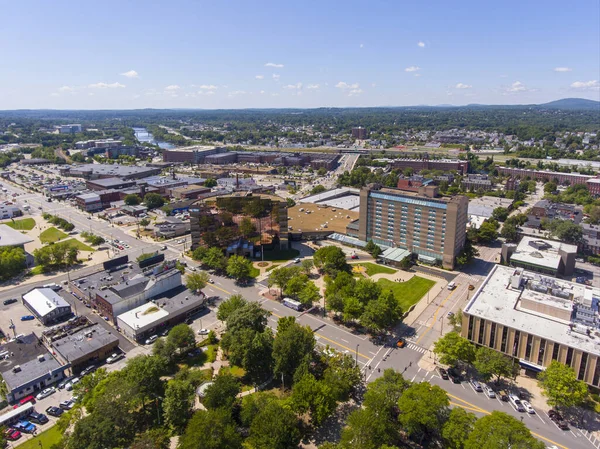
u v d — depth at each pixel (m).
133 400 126.38
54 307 193.38
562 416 132.00
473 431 108.38
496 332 157.88
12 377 146.25
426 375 152.88
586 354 138.25
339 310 191.50
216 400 126.81
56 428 129.00
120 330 184.50
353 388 144.25
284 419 114.81
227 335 160.38
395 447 105.31
